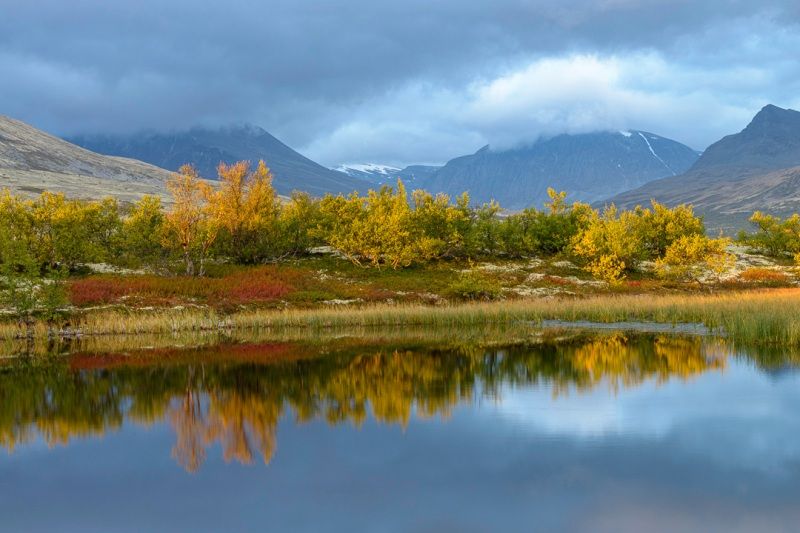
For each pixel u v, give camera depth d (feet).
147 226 222.48
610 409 74.08
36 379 101.40
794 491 48.39
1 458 61.41
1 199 220.43
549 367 102.68
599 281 222.69
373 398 83.41
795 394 80.07
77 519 46.39
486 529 43.09
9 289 158.10
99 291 180.14
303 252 244.22
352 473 54.60
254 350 128.57
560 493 48.78
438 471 54.44
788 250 276.82
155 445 64.85
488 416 72.28
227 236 225.97
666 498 47.50
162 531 44.09
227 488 51.90
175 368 109.09
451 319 168.66
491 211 268.21
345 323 167.22
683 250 224.53
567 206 278.05
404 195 259.80
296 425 70.95
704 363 102.78
